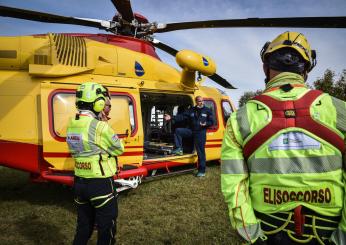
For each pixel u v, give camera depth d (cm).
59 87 474
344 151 128
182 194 531
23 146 459
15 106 462
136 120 539
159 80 628
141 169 505
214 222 409
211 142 735
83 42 529
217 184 598
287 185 129
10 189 575
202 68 630
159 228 390
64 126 467
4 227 392
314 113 130
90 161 263
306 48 150
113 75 548
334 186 127
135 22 635
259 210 138
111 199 268
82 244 267
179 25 621
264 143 134
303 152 128
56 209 462
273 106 135
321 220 128
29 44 481
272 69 152
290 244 131
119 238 363
